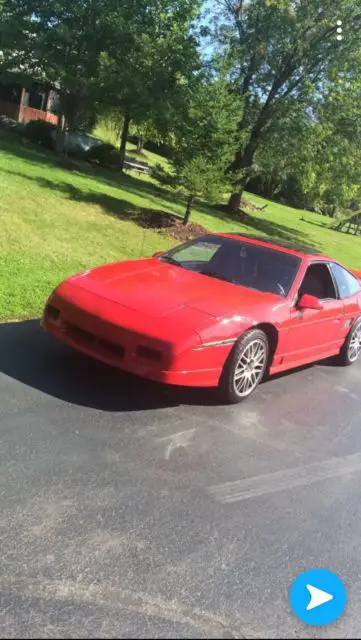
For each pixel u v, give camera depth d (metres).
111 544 2.98
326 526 3.59
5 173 15.30
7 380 4.67
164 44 26.55
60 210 12.94
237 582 2.90
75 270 8.88
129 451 3.97
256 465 4.18
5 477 3.38
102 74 26.28
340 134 24.92
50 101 42.03
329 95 23.92
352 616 2.82
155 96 26.48
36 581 2.63
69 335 4.94
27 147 25.88
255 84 24.50
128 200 17.77
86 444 3.94
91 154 29.38
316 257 6.54
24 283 7.50
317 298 6.13
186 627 2.54
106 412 4.48
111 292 5.03
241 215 26.23
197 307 4.98
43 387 4.68
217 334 4.77
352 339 7.30
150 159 49.16
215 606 2.70
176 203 22.33
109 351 4.73
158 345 4.54
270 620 2.69
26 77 29.84
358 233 41.50
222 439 4.48
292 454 4.49
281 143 24.95
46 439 3.90
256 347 5.28
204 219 20.27
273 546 3.27
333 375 6.94
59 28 26.73
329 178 25.89
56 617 2.44
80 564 2.79
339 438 5.01
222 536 3.26
